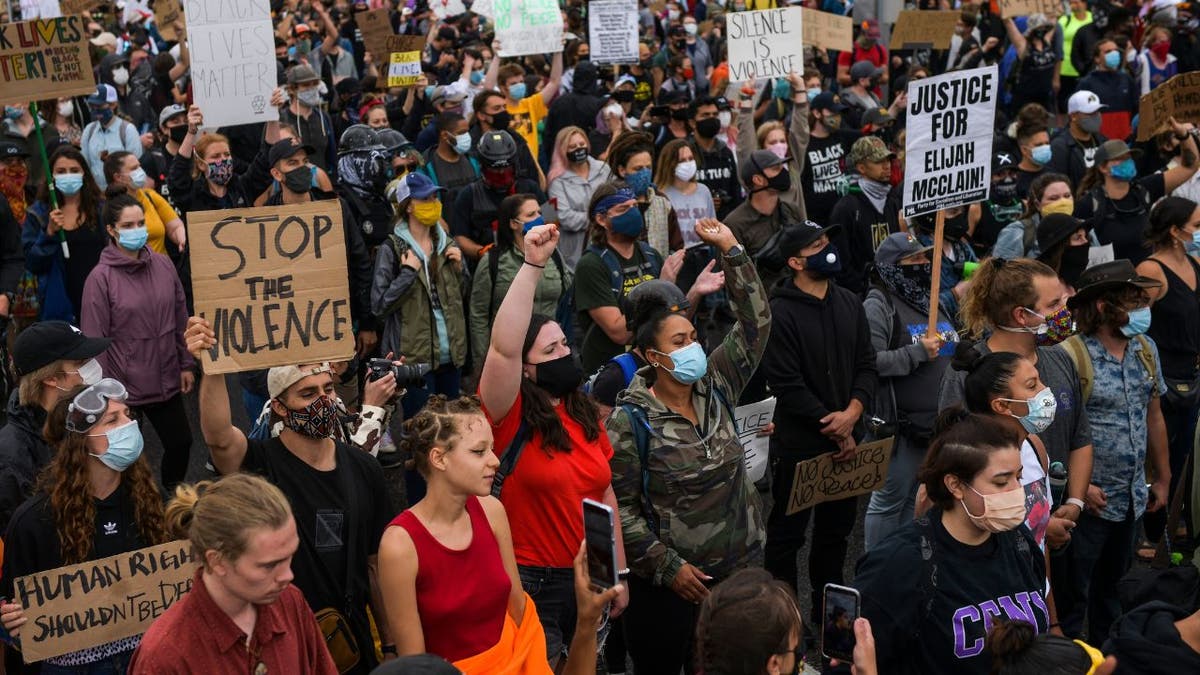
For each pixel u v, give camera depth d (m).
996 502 3.96
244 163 12.30
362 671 4.59
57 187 8.35
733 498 5.23
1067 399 5.81
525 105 13.30
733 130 12.47
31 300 8.98
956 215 7.74
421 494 7.20
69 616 4.32
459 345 8.11
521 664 4.15
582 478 4.91
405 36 14.09
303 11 19.88
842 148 11.48
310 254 4.57
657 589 5.21
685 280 7.94
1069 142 11.62
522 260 7.92
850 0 20.94
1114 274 5.89
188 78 15.95
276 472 4.53
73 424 4.37
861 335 6.45
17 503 4.98
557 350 4.96
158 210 9.05
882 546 4.08
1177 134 10.58
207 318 4.47
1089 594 6.41
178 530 3.98
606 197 7.11
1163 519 7.20
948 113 6.77
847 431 6.27
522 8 13.02
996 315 5.82
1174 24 16.59
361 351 8.38
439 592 4.02
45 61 8.24
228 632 3.45
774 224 8.85
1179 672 3.67
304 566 4.48
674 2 23.11
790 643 3.26
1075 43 17.98
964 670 3.98
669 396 5.20
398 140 9.52
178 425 7.61
